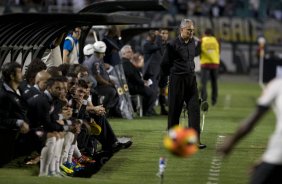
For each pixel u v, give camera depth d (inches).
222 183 654.5
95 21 715.4
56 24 828.6
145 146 856.9
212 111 1376.7
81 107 767.7
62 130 669.9
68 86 743.1
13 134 665.0
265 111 424.8
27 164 693.3
